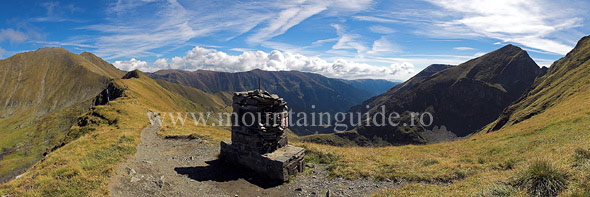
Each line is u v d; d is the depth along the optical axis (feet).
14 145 544.62
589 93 180.55
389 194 52.03
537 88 527.81
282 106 73.15
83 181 51.03
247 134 68.95
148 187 53.47
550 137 84.69
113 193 48.34
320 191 57.06
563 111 144.25
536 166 41.27
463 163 71.20
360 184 60.44
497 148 86.53
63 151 79.20
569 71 455.63
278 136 70.85
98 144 81.97
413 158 79.51
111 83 365.81
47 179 51.88
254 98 67.15
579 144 60.39
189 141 103.50
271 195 55.21
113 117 166.50
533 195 37.35
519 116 326.65
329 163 75.77
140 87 431.84
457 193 46.21
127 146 81.61
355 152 86.89
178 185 57.47
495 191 41.37
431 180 59.88
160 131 125.39
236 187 58.59
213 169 69.31
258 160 66.49
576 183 35.83
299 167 68.74
